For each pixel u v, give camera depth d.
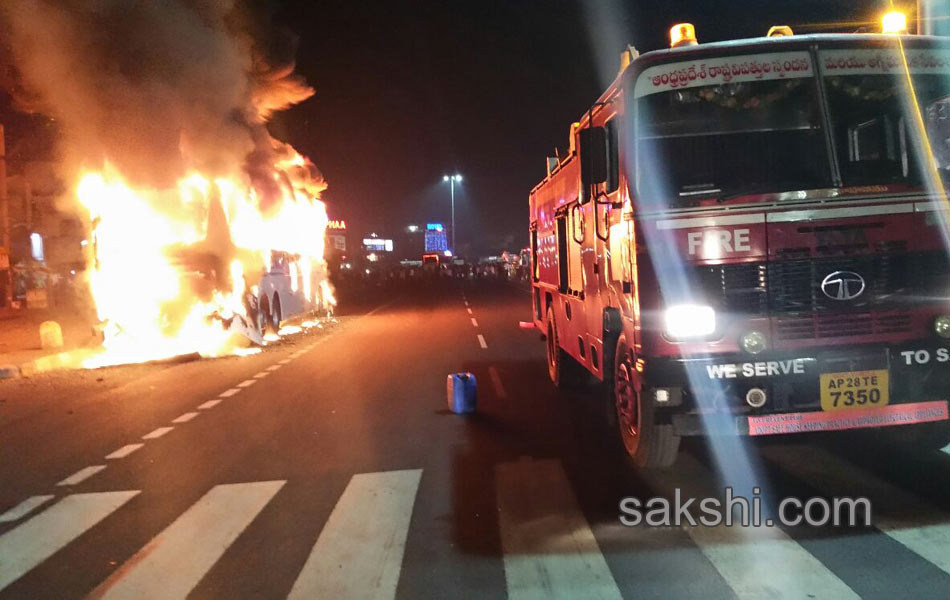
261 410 10.73
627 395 6.89
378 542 5.54
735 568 4.81
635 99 6.16
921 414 5.93
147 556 5.45
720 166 6.06
